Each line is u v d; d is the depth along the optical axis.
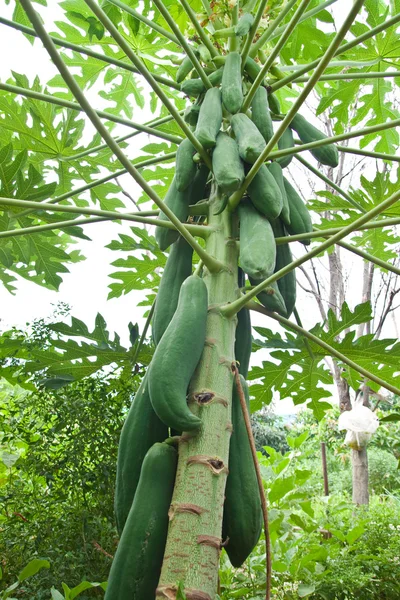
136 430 1.87
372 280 7.67
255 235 1.85
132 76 3.98
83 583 2.54
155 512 1.61
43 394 4.12
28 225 2.83
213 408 1.68
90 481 3.98
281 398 3.03
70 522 3.88
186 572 1.47
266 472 5.27
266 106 2.19
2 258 3.10
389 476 10.66
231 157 1.85
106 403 4.08
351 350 2.62
